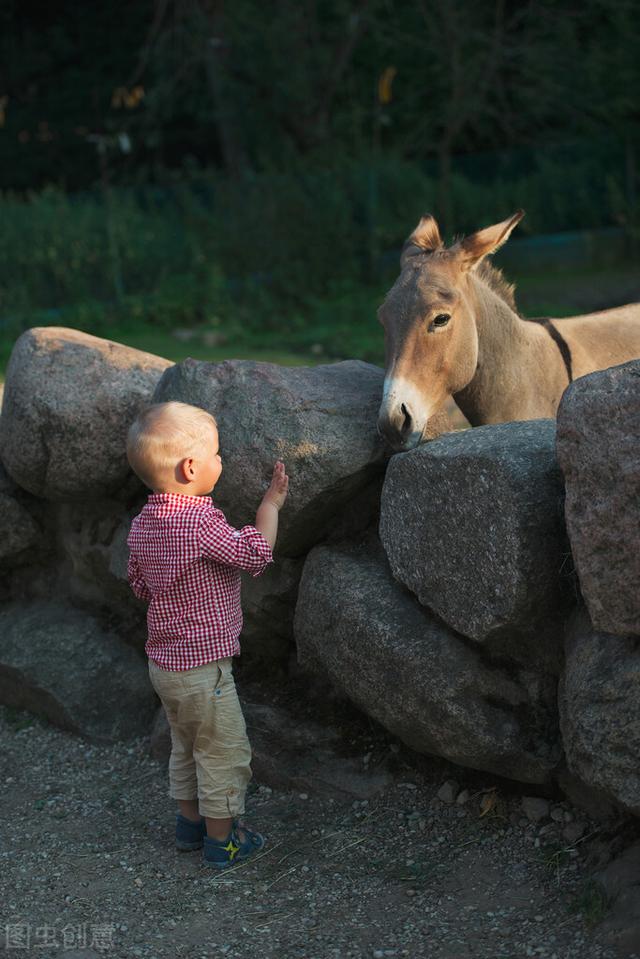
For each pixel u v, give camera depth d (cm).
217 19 1838
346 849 350
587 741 289
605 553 285
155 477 340
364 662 356
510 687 333
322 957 298
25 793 414
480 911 311
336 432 375
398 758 382
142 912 328
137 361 454
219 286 1538
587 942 286
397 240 1725
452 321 385
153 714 453
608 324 496
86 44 2189
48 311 1512
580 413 288
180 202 1681
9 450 454
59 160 2205
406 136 1952
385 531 358
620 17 1855
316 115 1900
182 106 2109
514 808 351
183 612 337
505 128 1931
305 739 398
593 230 1864
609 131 1950
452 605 332
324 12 1955
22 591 503
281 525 383
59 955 305
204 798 345
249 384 383
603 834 324
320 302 1568
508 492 307
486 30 1920
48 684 460
